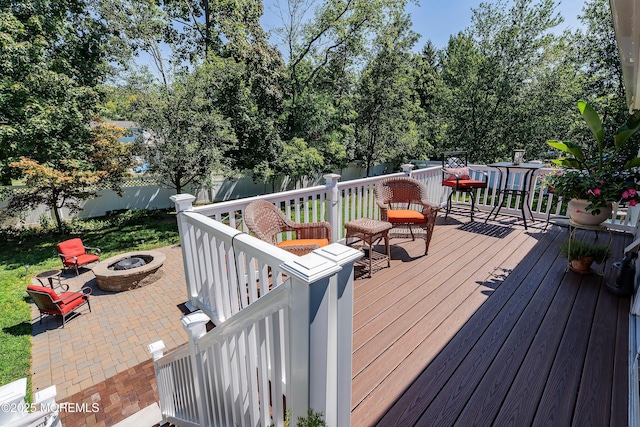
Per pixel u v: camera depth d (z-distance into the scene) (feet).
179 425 6.83
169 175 27.76
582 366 5.73
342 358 3.60
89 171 24.61
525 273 9.75
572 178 9.58
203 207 8.85
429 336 6.75
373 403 5.04
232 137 29.68
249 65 33.68
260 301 3.68
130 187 32.53
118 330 11.28
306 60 38.86
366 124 40.86
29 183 22.25
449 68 39.73
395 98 38.37
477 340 6.57
